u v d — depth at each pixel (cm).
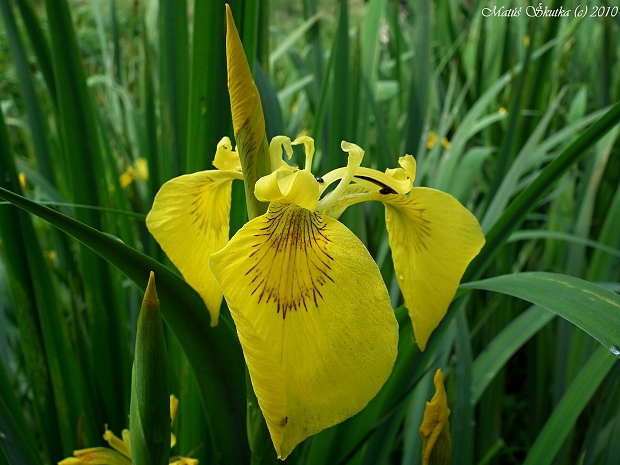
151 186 27
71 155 23
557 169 17
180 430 23
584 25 48
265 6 24
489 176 40
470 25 46
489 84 44
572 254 33
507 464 34
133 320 29
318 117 26
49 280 22
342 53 26
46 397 22
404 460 23
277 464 15
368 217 31
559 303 13
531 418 34
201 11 19
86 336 25
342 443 19
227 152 16
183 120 23
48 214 13
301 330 11
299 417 11
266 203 14
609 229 31
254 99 13
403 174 16
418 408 24
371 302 12
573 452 31
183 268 16
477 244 16
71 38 22
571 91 48
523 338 25
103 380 24
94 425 23
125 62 48
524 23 45
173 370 24
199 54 19
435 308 15
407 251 16
